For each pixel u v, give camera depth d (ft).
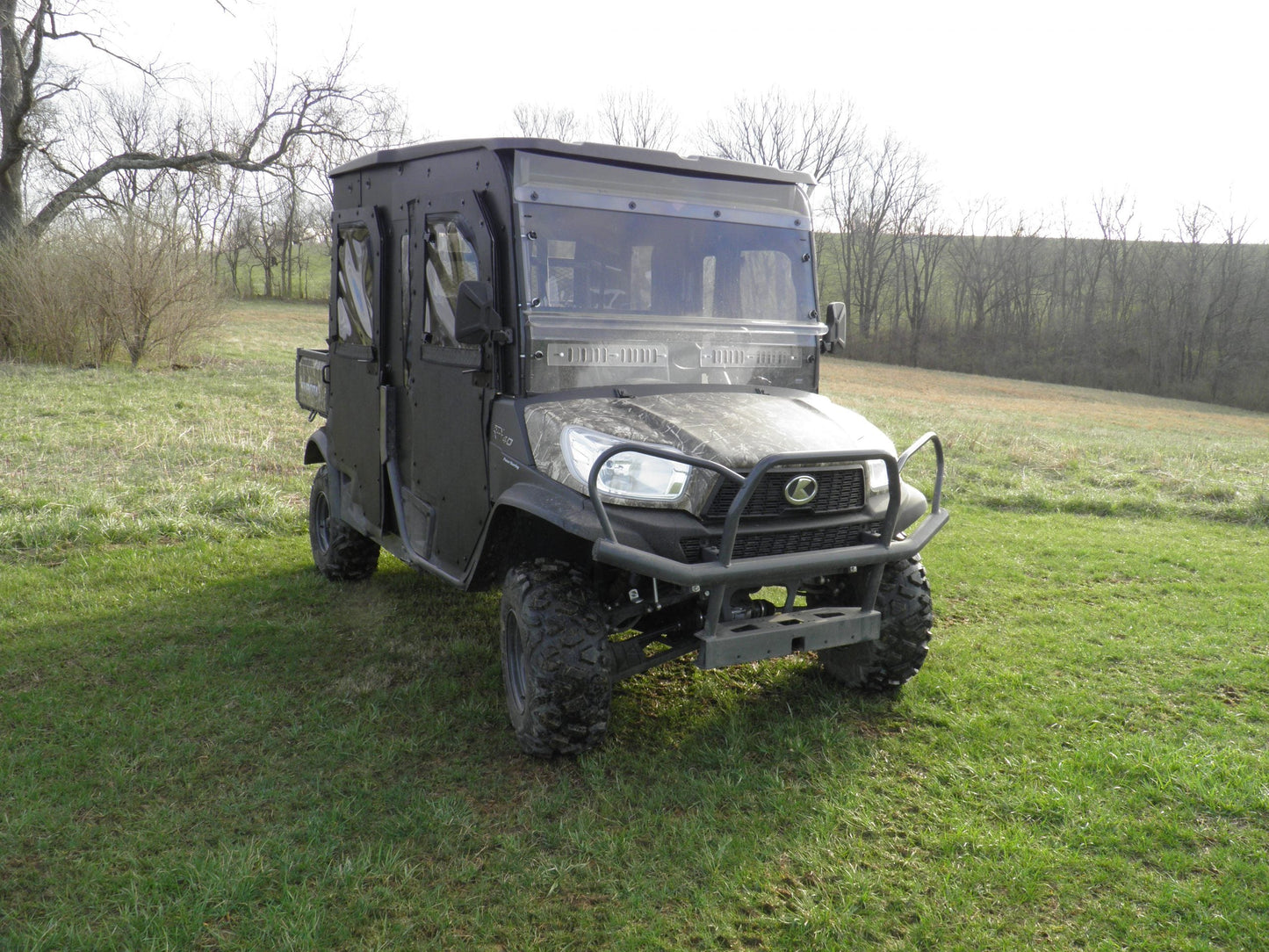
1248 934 9.01
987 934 8.96
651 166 13.55
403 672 15.28
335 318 19.10
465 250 13.60
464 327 12.17
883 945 8.78
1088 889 9.72
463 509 14.14
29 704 13.70
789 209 14.97
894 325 193.77
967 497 32.55
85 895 9.32
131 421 40.88
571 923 9.08
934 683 15.05
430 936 8.89
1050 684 15.35
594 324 13.03
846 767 12.21
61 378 55.77
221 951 8.59
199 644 16.47
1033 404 109.09
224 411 45.83
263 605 18.61
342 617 18.06
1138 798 11.50
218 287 75.10
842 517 12.22
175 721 13.21
